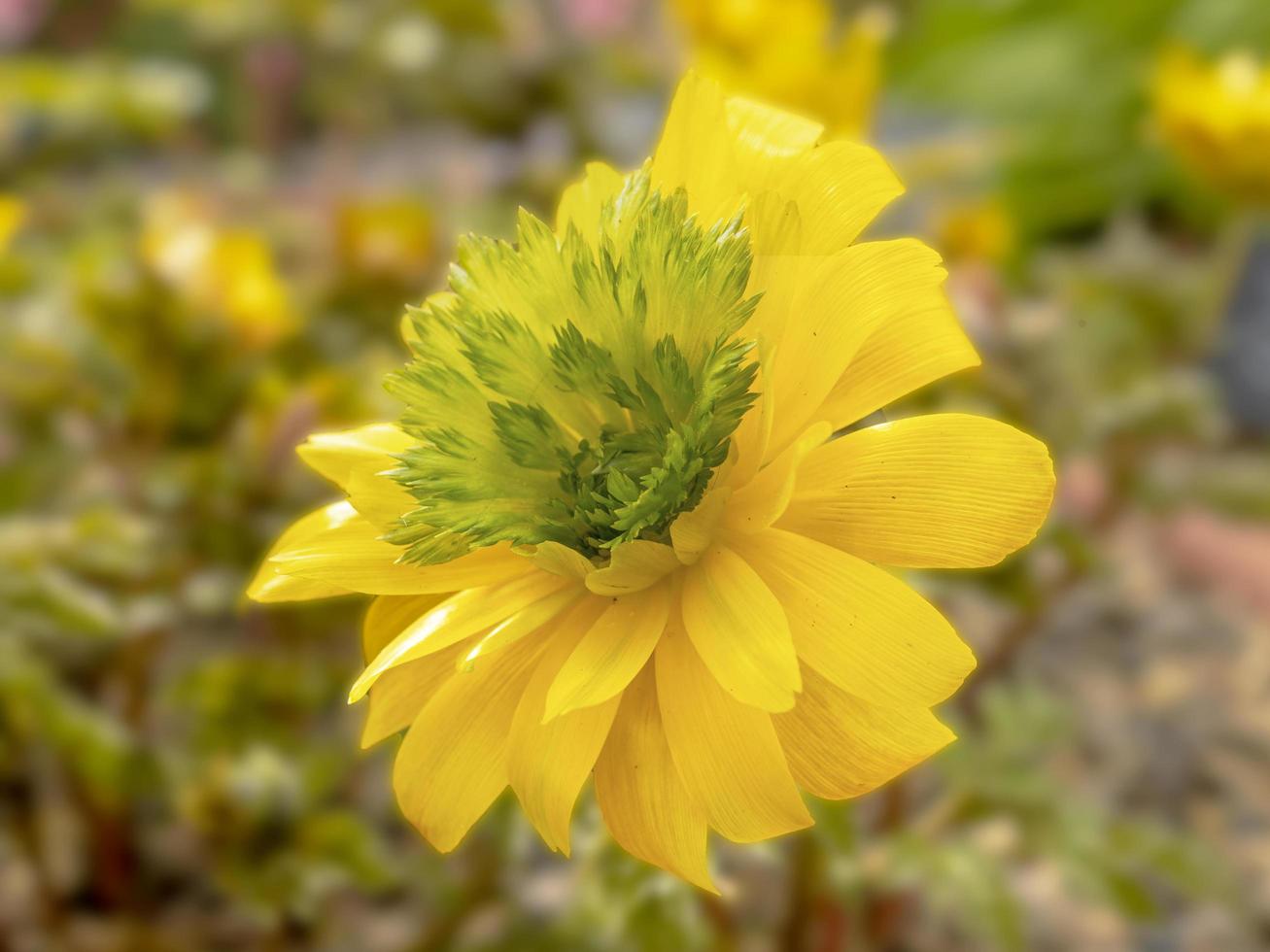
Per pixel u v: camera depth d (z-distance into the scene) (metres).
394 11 0.39
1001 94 0.63
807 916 0.21
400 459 0.15
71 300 0.22
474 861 0.24
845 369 0.15
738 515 0.15
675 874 0.14
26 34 0.63
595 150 0.40
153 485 0.21
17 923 0.26
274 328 0.22
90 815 0.24
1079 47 0.62
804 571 0.14
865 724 0.14
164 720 0.26
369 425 0.16
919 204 0.44
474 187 0.41
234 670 0.23
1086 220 0.57
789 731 0.14
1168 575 0.38
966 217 0.30
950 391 0.23
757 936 0.23
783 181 0.15
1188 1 0.61
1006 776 0.21
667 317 0.15
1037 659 0.34
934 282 0.15
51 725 0.20
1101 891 0.20
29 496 0.22
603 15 0.46
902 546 0.14
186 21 0.60
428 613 0.15
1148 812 0.30
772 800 0.14
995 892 0.19
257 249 0.23
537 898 0.24
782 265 0.15
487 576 0.15
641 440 0.15
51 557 0.20
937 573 0.22
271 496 0.21
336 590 0.16
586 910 0.18
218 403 0.22
